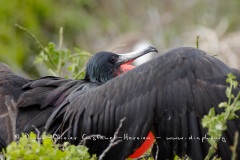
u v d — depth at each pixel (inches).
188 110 427.2
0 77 493.0
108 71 505.0
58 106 461.1
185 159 440.8
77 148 405.1
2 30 840.3
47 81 478.6
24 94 470.9
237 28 928.3
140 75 437.7
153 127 434.9
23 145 403.2
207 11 945.5
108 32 928.3
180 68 431.5
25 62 825.5
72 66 538.3
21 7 864.3
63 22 880.3
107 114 439.2
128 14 962.1
